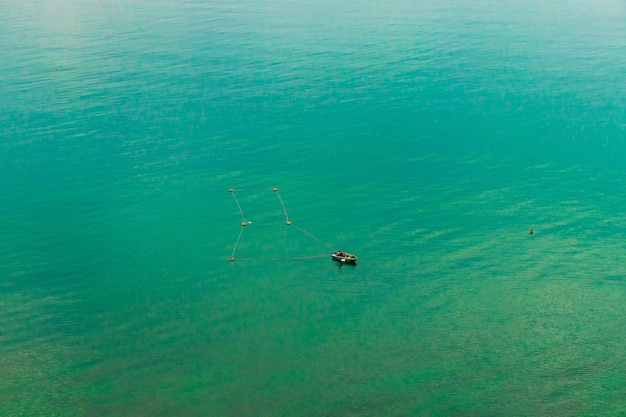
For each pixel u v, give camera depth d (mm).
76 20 188750
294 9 197625
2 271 83625
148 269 84188
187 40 167250
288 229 91875
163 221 93500
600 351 70062
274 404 64125
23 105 128500
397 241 89062
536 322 74438
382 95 132625
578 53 154500
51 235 90375
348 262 85000
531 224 92312
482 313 76000
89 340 72562
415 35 169500
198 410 63531
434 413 63031
